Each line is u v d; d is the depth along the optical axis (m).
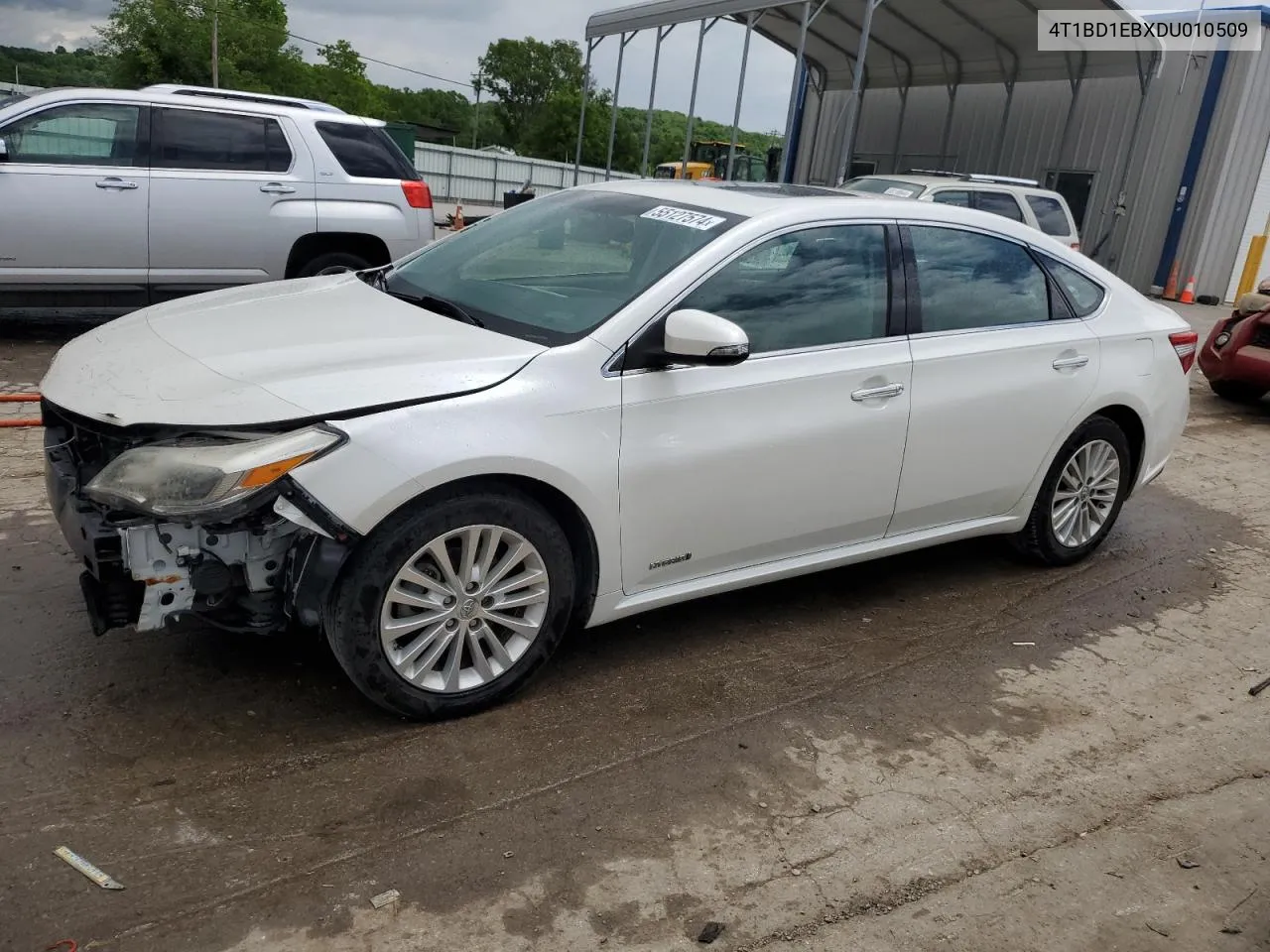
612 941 2.53
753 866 2.84
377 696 3.20
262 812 2.88
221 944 2.41
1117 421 5.19
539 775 3.15
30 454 5.61
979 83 22.62
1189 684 4.12
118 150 8.00
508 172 46.38
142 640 3.71
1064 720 3.76
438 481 3.07
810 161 27.22
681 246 3.81
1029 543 5.07
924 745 3.52
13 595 3.97
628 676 3.80
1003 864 2.94
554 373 3.34
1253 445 8.38
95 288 8.07
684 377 3.59
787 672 3.94
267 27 60.81
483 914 2.57
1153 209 20.72
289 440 2.92
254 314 3.76
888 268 4.19
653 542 3.64
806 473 3.92
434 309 3.86
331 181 8.73
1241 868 3.00
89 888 2.54
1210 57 19.58
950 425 4.32
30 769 2.97
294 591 3.04
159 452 2.91
